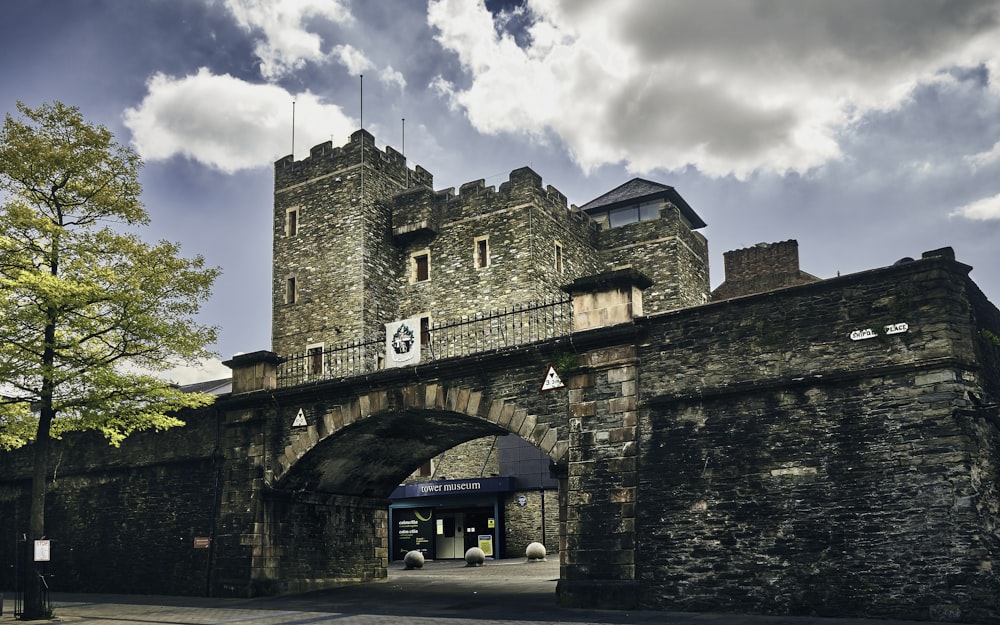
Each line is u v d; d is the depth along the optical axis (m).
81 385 17.19
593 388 15.55
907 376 12.48
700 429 14.23
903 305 12.70
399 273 37.50
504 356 16.78
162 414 19.19
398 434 20.56
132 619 15.27
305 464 20.16
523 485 33.25
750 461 13.62
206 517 20.97
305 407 19.97
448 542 35.16
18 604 16.91
